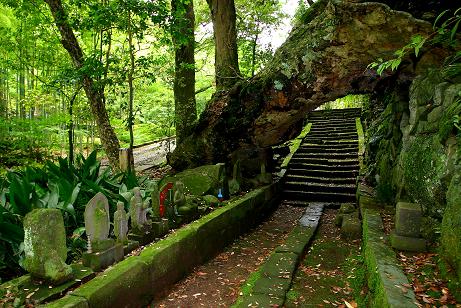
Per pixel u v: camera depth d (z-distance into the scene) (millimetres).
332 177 9188
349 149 10523
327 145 11086
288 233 6023
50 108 9828
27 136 8500
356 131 12211
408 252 3346
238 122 6785
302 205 8055
